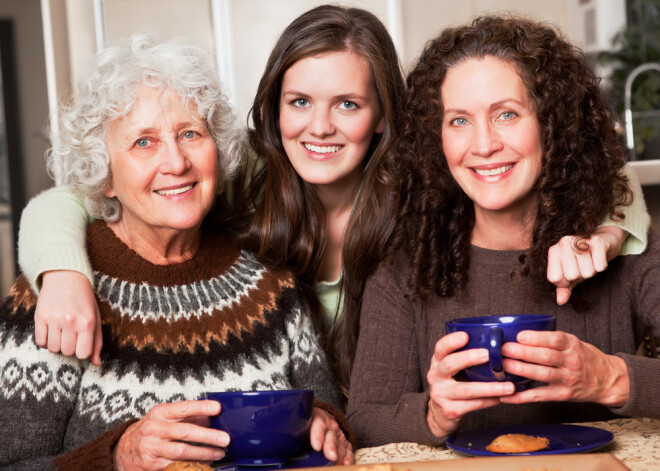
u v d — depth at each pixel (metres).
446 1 3.95
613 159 1.28
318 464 0.98
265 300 1.37
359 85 1.50
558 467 0.76
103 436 1.02
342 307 1.63
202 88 1.26
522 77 1.20
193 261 1.34
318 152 1.53
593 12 4.35
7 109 5.26
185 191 1.26
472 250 1.36
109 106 1.21
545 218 1.27
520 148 1.21
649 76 4.25
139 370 1.22
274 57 1.53
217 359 1.27
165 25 3.75
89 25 3.70
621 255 1.31
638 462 0.90
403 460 1.04
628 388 1.03
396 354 1.37
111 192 1.29
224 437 0.92
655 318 1.27
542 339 0.93
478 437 1.03
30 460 1.11
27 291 1.21
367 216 1.52
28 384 1.14
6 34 5.20
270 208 1.54
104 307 1.23
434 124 1.28
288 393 0.92
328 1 3.84
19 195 5.29
